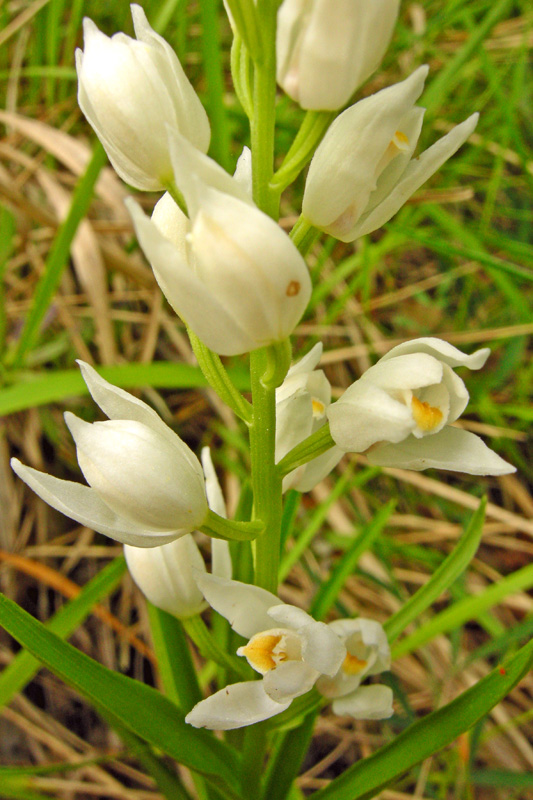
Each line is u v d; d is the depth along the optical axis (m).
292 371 0.10
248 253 0.07
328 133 0.08
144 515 0.08
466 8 0.21
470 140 0.23
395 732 0.15
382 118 0.08
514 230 0.23
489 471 0.09
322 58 0.07
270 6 0.08
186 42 0.20
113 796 0.15
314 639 0.08
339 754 0.15
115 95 0.08
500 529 0.18
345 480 0.14
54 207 0.21
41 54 0.21
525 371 0.20
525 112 0.21
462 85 0.24
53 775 0.15
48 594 0.17
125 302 0.21
